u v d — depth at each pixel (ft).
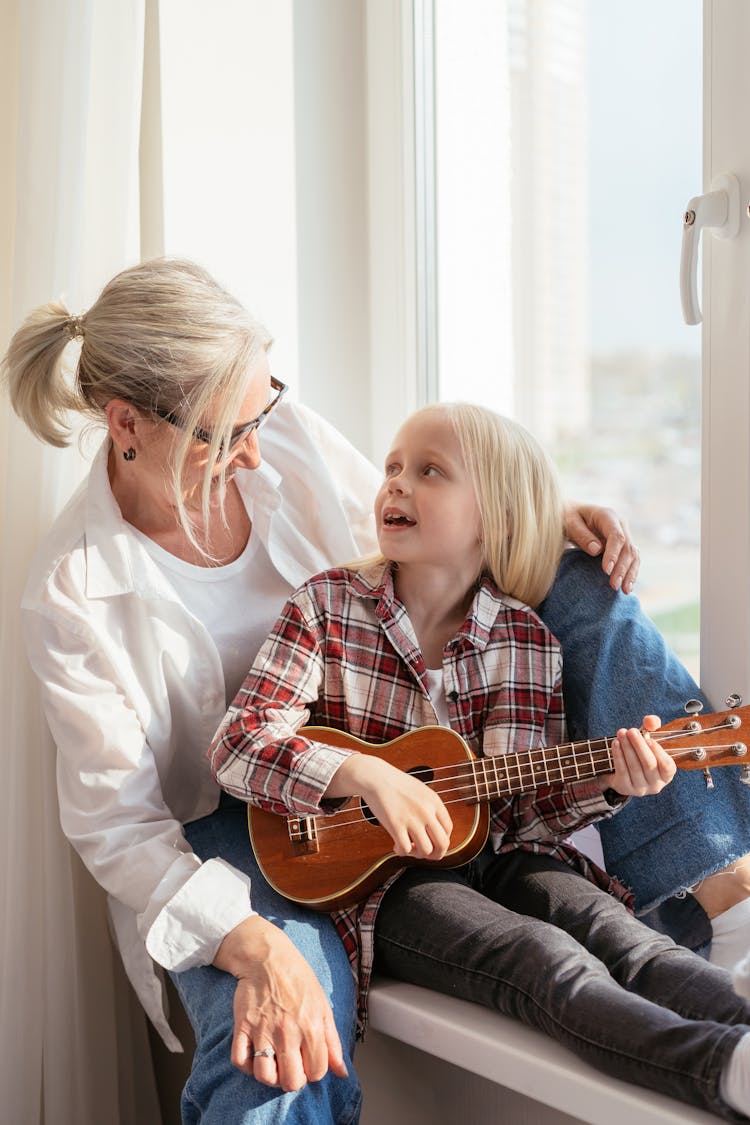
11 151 5.11
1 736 4.76
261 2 5.51
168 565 4.44
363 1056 4.29
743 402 4.15
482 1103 4.11
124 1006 5.35
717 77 4.16
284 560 4.75
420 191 5.89
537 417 5.42
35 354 4.22
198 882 3.74
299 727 4.08
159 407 4.00
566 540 4.59
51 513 4.79
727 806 4.06
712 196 4.14
